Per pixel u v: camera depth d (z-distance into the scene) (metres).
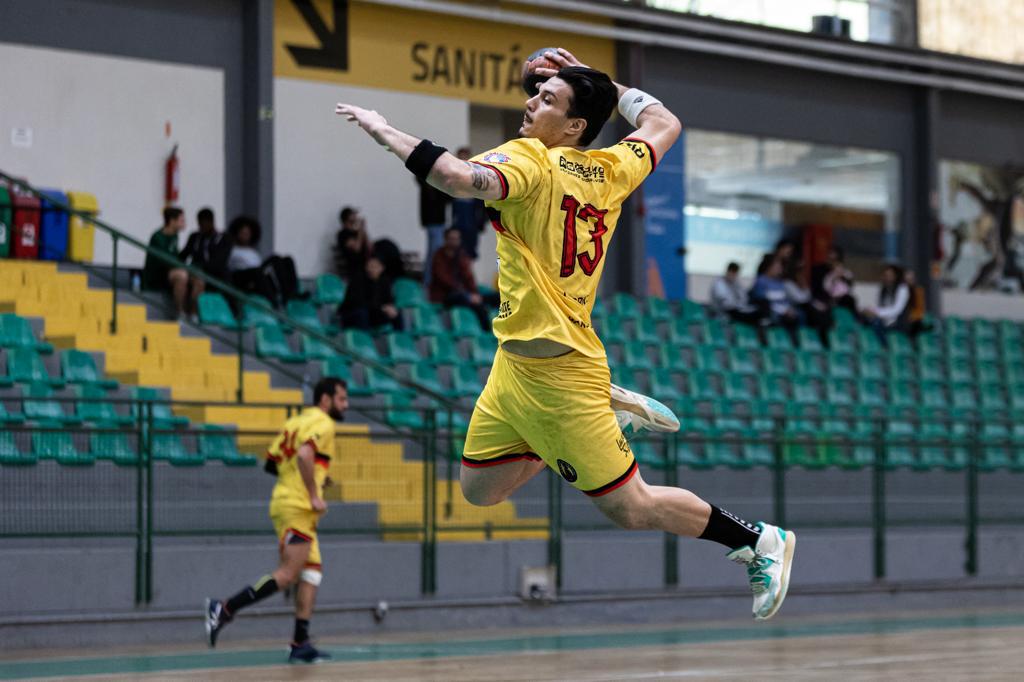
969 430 31.38
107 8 27.45
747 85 35.25
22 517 17.48
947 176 38.75
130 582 17.88
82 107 27.12
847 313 33.28
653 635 18.88
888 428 29.48
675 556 22.36
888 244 37.50
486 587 20.56
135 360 21.69
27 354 20.16
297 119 29.31
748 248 35.06
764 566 8.16
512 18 30.66
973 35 38.66
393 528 19.91
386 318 25.81
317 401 16.20
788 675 12.68
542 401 7.71
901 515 25.00
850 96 37.00
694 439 23.09
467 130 31.41
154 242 24.19
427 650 16.66
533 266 7.51
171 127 28.03
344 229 27.19
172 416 20.67
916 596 24.44
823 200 36.41
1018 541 26.19
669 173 33.72
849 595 23.72
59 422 19.27
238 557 18.69
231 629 18.14
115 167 27.42
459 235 27.72
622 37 32.12
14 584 17.05
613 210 7.80
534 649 16.69
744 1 34.62
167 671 14.12
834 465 25.41
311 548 15.74
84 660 15.58
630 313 30.42
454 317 27.33
